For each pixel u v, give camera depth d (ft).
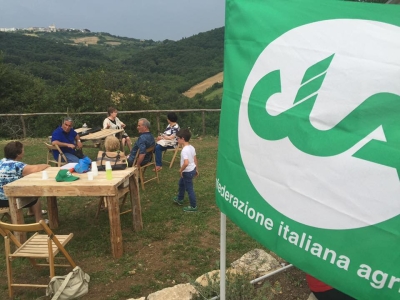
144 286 12.18
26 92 79.25
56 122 55.62
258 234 5.91
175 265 13.50
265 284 9.73
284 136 5.42
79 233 16.57
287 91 5.40
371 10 4.57
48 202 17.02
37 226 11.03
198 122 44.14
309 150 5.04
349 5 4.83
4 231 11.50
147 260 13.93
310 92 5.08
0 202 15.49
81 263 13.76
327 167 4.81
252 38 6.13
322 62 4.94
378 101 4.33
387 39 4.33
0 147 37.55
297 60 5.27
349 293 4.57
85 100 70.85
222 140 6.86
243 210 6.24
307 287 10.87
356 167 4.49
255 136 5.97
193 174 18.56
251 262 12.29
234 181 6.48
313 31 5.13
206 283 10.78
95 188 13.65
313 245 5.00
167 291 10.64
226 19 6.82
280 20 5.67
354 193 4.51
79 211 19.36
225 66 6.84
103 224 17.51
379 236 4.26
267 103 5.74
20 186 13.98
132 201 16.26
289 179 5.35
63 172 14.43
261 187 5.86
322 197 4.88
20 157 16.66
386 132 4.25
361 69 4.50
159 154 26.30
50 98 77.66
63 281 11.25
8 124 50.01
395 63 4.21
